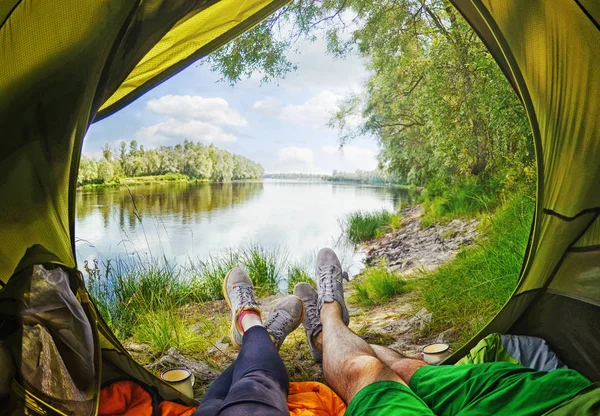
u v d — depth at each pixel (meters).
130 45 1.35
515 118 5.93
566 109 1.66
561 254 1.83
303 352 2.62
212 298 4.27
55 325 1.31
